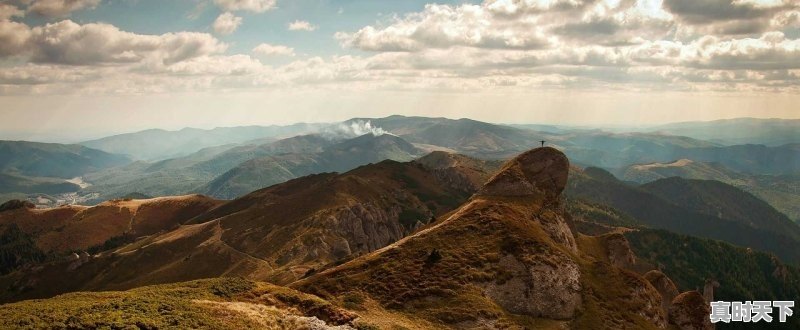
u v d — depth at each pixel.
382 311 82.69
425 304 86.62
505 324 84.88
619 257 148.38
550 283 97.44
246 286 77.44
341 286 90.94
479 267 97.56
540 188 143.00
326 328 66.69
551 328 90.44
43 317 52.84
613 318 97.44
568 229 136.62
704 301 122.56
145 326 53.53
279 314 67.69
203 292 72.06
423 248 104.00
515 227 110.19
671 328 116.81
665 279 133.38
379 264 99.06
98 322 52.53
